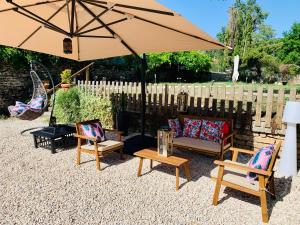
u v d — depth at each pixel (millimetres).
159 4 3027
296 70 30000
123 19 3674
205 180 4477
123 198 3766
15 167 4879
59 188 4031
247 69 32781
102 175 4570
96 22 4215
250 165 3488
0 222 3121
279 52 32250
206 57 27375
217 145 5199
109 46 5359
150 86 8484
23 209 3414
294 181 4559
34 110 6738
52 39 4832
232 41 31953
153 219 3260
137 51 5426
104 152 4895
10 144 6387
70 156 5566
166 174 4680
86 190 3982
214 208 3562
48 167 4906
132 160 5387
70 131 6180
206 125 5684
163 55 21719
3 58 10242
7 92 10617
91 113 8953
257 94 5832
